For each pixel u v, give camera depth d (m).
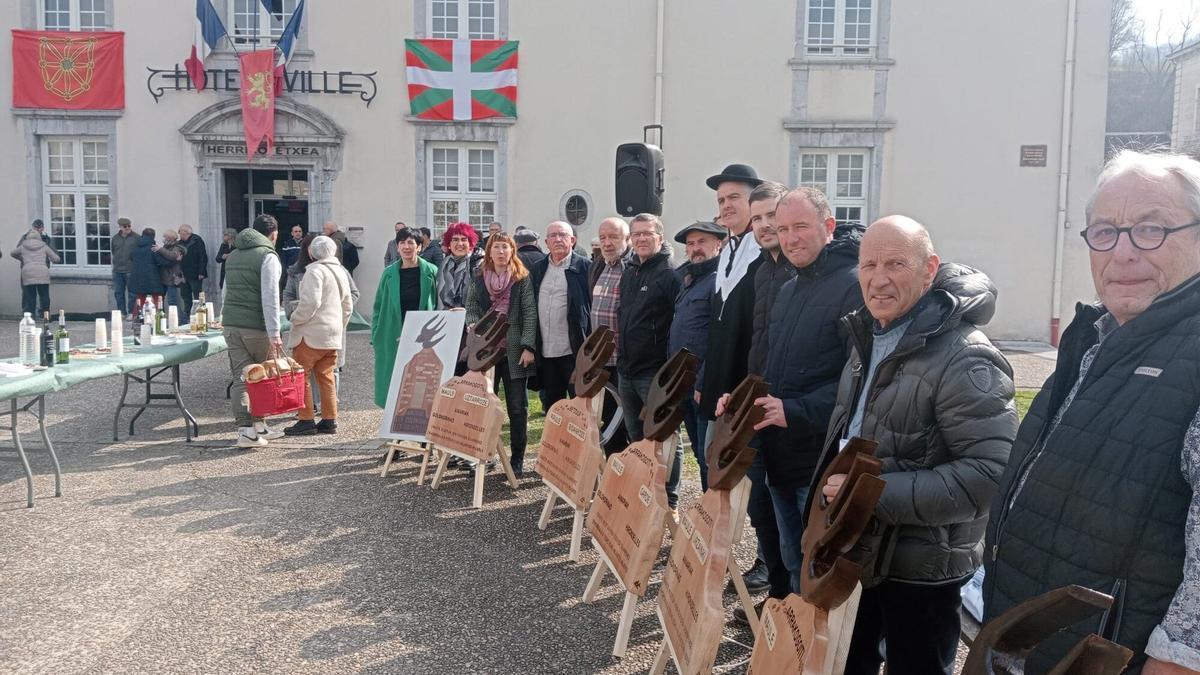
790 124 13.70
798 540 3.07
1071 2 13.24
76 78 14.07
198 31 13.95
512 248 6.00
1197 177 1.64
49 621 3.56
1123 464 1.59
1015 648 1.42
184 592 3.87
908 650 2.30
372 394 8.86
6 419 7.50
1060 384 1.83
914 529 2.23
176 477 5.71
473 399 5.34
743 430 2.54
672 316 4.84
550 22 13.84
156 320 7.71
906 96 13.62
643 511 3.28
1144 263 1.65
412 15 13.90
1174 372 1.58
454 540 4.57
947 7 13.49
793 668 1.96
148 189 14.17
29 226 14.43
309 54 13.91
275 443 6.70
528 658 3.30
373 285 14.16
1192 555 1.46
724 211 4.04
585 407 4.38
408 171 14.04
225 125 13.96
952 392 2.16
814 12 13.80
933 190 13.67
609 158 13.93
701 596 2.57
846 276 3.01
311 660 3.27
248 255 6.51
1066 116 13.37
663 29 13.72
